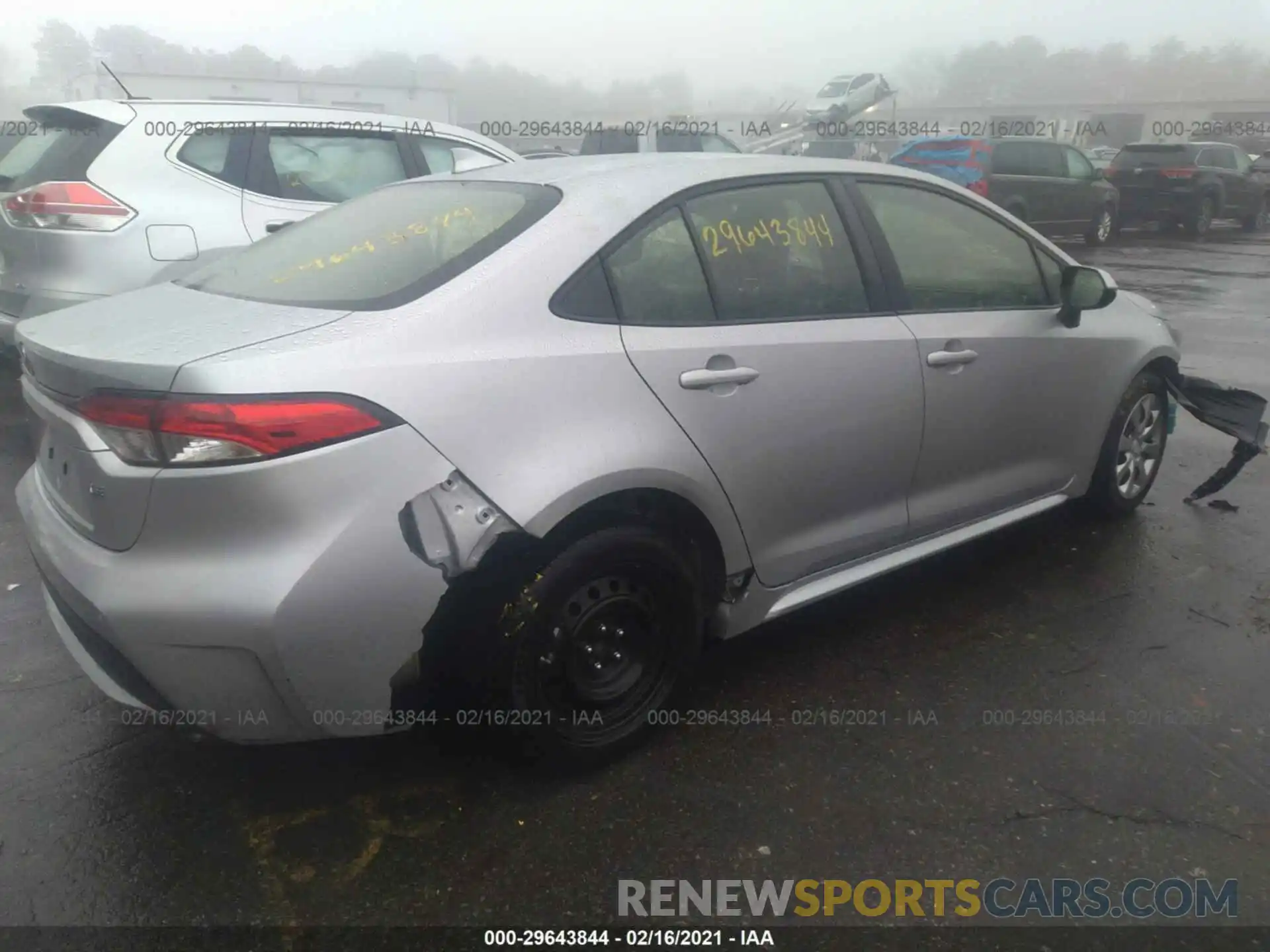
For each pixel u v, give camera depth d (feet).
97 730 9.64
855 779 9.01
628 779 8.98
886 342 10.52
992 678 10.65
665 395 8.77
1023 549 13.83
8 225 17.61
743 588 9.91
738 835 8.32
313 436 7.15
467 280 8.23
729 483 9.29
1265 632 11.64
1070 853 8.16
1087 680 10.62
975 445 11.74
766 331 9.63
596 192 9.20
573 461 8.11
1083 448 13.34
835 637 11.50
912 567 13.28
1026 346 12.04
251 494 7.06
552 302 8.43
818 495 10.19
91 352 7.67
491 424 7.82
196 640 7.18
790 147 70.49
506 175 10.23
